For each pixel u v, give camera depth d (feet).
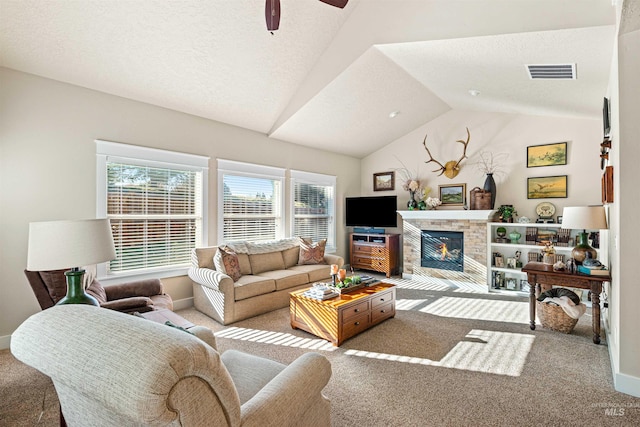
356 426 6.06
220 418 2.73
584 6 7.38
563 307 10.43
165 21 9.59
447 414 6.41
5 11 8.31
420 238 18.88
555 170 15.51
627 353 7.11
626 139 7.04
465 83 13.55
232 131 15.61
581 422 6.15
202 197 14.34
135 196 12.43
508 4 8.45
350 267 22.43
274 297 13.37
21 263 9.91
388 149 21.66
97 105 11.39
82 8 8.70
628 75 7.00
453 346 9.66
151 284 10.62
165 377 2.23
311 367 4.37
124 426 2.77
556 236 15.03
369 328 11.12
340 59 12.82
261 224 17.11
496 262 16.33
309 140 18.66
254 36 11.02
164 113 13.17
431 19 10.05
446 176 18.86
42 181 10.28
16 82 9.82
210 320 12.15
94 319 2.92
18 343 3.05
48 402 6.97
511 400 6.86
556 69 9.91
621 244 7.15
